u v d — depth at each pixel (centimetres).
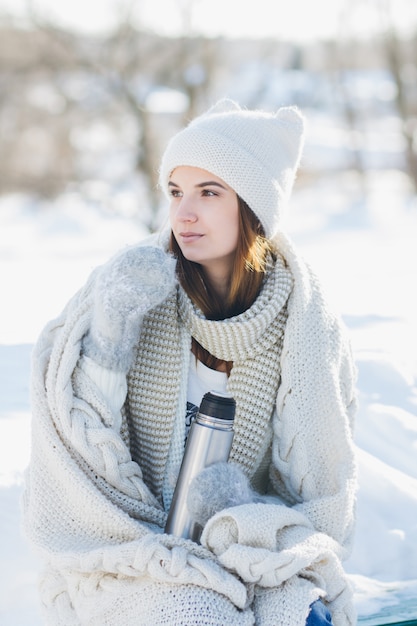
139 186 1480
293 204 2088
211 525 211
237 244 241
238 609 207
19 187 2042
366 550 296
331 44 2238
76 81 1623
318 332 241
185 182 238
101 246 1455
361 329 518
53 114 1886
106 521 216
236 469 219
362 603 264
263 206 238
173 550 208
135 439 240
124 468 222
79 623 216
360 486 319
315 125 2581
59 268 988
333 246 1270
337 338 246
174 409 237
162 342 237
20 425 351
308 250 1204
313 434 236
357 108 2367
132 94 1495
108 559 208
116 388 223
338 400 238
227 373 244
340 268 905
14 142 1992
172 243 246
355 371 254
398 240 1341
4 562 271
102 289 218
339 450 237
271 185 238
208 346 239
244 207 239
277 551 213
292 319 240
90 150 1856
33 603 262
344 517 229
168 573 205
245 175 234
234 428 238
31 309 636
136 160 1504
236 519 209
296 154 249
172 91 1599
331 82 2253
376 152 2430
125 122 1622
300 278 244
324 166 2292
